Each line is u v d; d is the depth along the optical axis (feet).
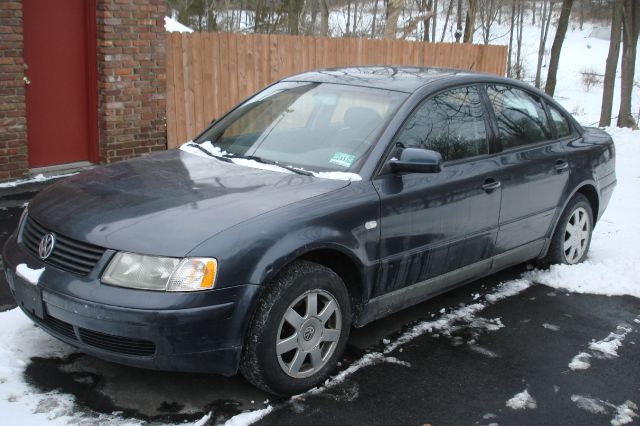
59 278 11.58
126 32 28.14
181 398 12.17
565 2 73.00
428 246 14.71
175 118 31.42
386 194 13.65
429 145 14.99
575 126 20.13
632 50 66.33
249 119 16.51
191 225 11.58
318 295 12.57
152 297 10.88
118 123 28.76
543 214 18.15
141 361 11.20
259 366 11.76
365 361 13.99
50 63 27.17
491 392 13.08
